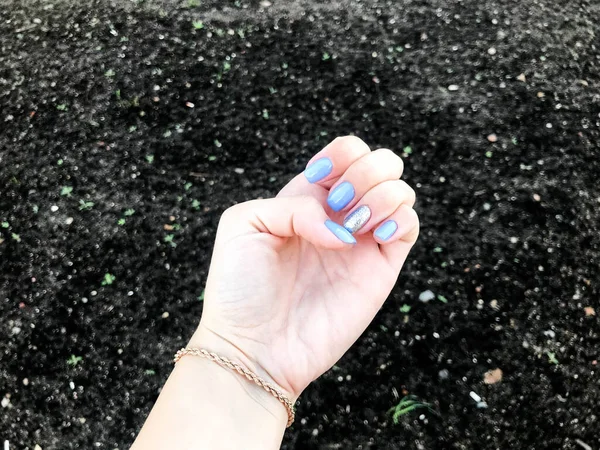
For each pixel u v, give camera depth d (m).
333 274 0.25
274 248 0.25
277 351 0.24
